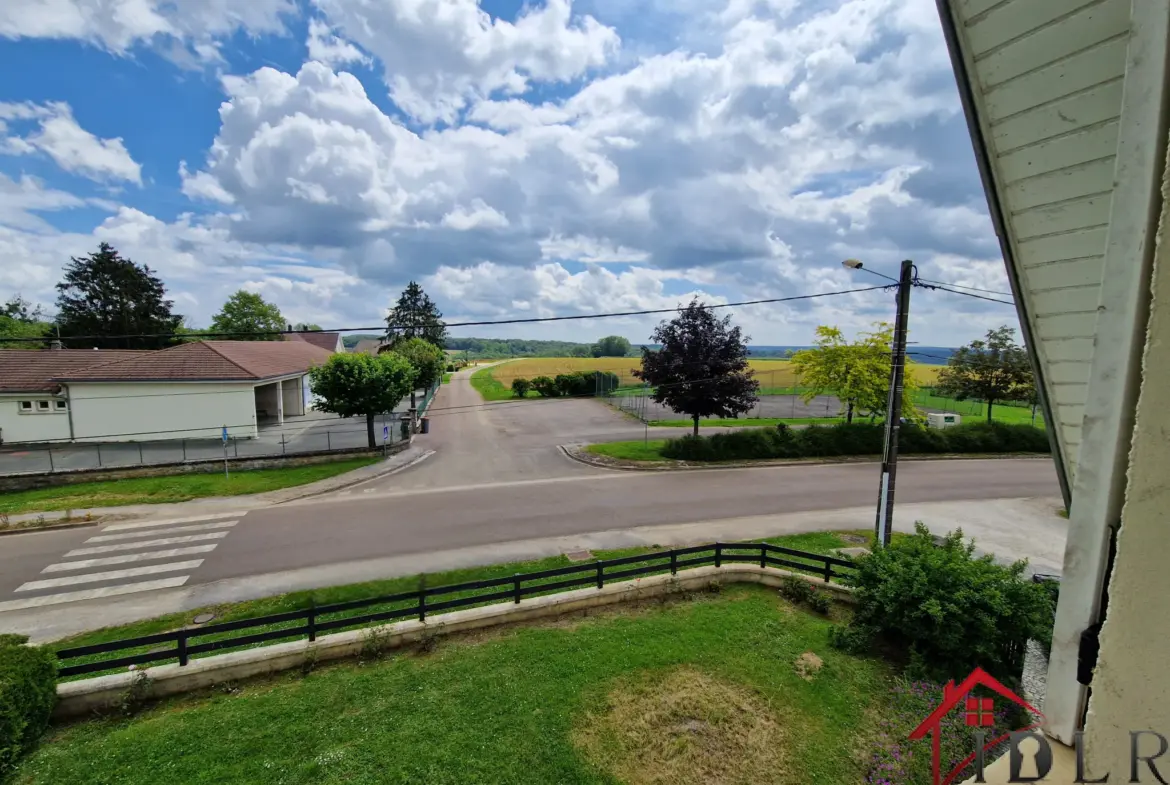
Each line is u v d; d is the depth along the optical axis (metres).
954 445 22.38
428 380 36.84
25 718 5.72
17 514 13.70
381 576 10.16
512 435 25.12
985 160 2.58
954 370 28.91
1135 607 0.98
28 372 22.84
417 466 19.20
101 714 6.39
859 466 19.92
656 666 7.23
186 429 22.22
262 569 10.50
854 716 6.31
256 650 7.15
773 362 64.69
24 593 9.52
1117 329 1.10
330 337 50.78
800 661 7.32
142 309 42.44
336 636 7.52
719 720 6.27
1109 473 1.14
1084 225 2.31
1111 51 1.89
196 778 5.45
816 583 9.16
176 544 11.77
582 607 8.82
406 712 6.39
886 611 7.29
